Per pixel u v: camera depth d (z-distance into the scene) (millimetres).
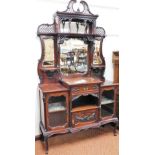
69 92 2281
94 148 2383
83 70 2736
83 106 2504
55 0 2436
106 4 2783
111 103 2678
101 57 2850
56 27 2395
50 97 2309
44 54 2434
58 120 2355
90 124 2465
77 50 2648
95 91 2441
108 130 2887
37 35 2375
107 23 2869
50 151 2309
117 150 2328
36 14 2354
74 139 2617
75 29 2580
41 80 2475
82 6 2584
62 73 2586
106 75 3000
